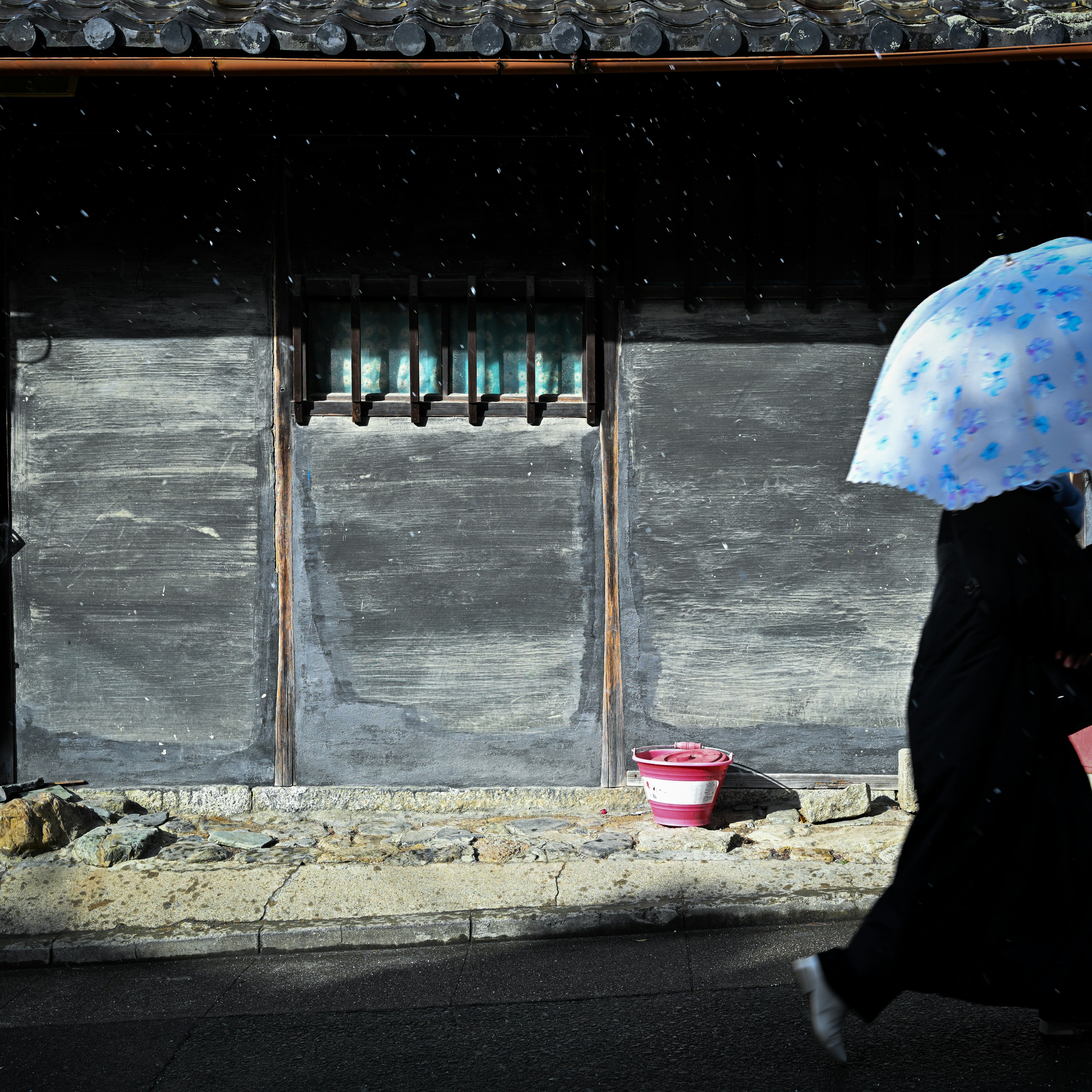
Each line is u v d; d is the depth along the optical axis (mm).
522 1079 2793
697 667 5402
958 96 5223
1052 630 2561
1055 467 2355
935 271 5316
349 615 5418
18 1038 3232
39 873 4508
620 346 5375
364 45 4336
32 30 4336
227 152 5359
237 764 5453
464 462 5402
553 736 5426
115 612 5430
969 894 2578
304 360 5375
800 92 5230
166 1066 2986
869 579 5359
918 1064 2748
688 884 4242
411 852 4746
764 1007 3197
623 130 5305
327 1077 2861
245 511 5434
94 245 5395
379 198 5359
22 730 5457
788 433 5359
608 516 5395
